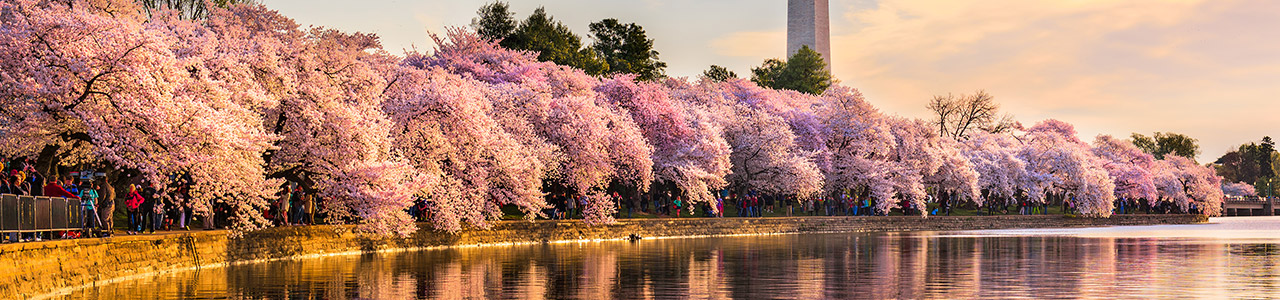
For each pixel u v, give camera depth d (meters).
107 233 29.38
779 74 135.75
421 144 44.69
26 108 28.33
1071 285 27.09
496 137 47.25
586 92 61.75
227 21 41.00
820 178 74.06
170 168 30.22
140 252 29.75
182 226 35.56
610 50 106.69
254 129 32.97
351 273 31.20
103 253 27.61
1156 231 74.56
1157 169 123.06
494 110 52.19
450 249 45.12
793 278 29.44
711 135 67.44
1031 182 97.69
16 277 22.44
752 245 49.34
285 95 37.53
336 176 38.44
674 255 40.38
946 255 40.31
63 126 29.58
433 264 35.06
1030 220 92.12
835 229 73.62
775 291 25.75
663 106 65.94
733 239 57.38
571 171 54.88
